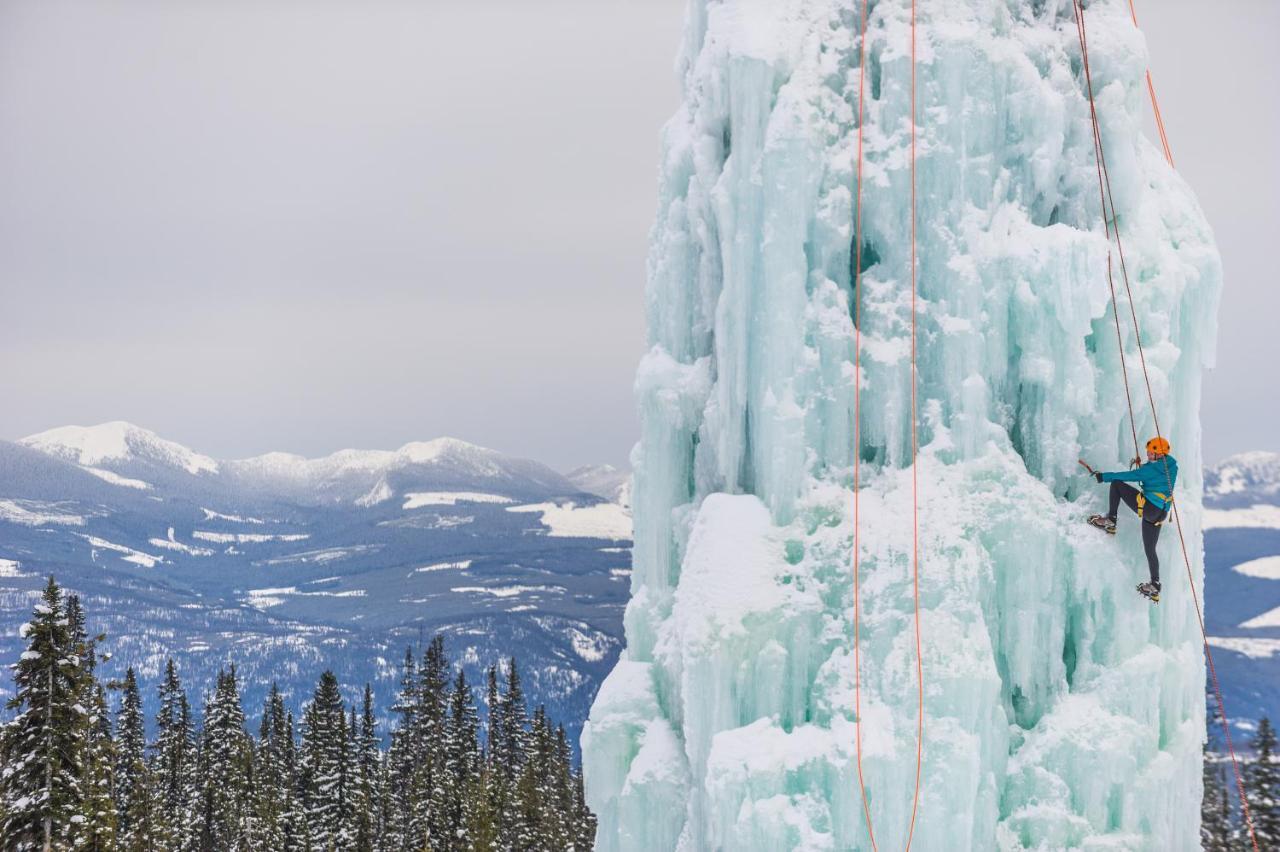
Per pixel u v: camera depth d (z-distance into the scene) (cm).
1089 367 1988
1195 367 2086
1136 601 1975
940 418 2027
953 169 2034
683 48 2389
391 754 9812
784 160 2048
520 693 10312
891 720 1892
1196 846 2023
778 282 2053
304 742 8819
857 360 2053
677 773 2078
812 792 1900
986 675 1892
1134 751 1934
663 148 2355
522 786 8081
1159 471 1919
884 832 1870
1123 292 2008
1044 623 1981
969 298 2006
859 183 2080
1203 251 2081
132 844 6850
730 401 2122
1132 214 2056
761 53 2066
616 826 2206
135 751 8319
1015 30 2103
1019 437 2075
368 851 7744
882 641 1936
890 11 2116
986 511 1970
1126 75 2070
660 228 2359
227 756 8369
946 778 1856
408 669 10294
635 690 2212
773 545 2036
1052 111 2025
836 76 2125
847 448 2061
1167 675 1991
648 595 2314
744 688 1980
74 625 4694
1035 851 1900
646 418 2303
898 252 2073
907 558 1953
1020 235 2017
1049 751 1923
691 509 2258
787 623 1983
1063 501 2009
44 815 3959
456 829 7744
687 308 2284
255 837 7669
